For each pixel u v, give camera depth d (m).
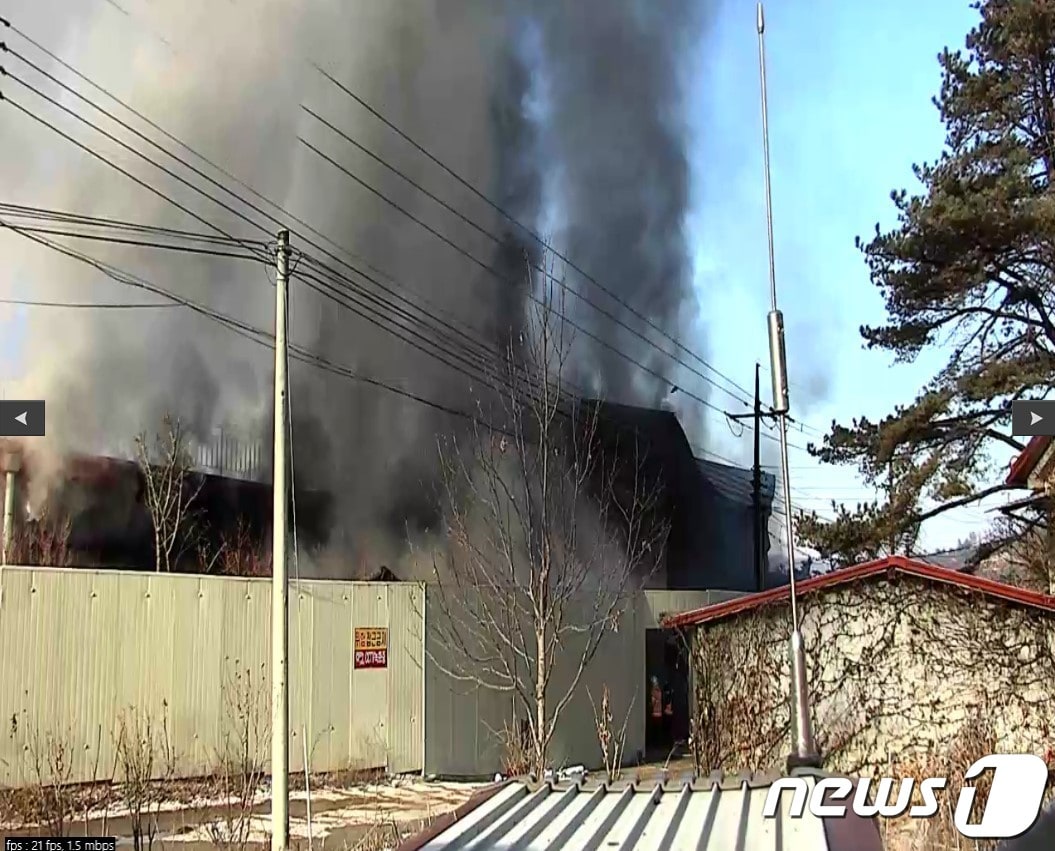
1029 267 18.94
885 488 19.05
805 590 13.61
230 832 10.06
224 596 14.09
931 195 18.53
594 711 14.96
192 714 13.49
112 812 11.72
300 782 14.16
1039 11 19.31
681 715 20.69
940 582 12.93
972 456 18.80
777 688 13.73
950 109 20.25
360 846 10.10
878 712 13.03
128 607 13.25
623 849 3.72
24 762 12.02
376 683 15.23
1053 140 19.75
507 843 3.80
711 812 4.22
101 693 12.84
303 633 14.76
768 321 6.98
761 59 7.71
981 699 12.58
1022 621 12.53
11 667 12.24
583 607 17.30
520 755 12.36
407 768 15.22
